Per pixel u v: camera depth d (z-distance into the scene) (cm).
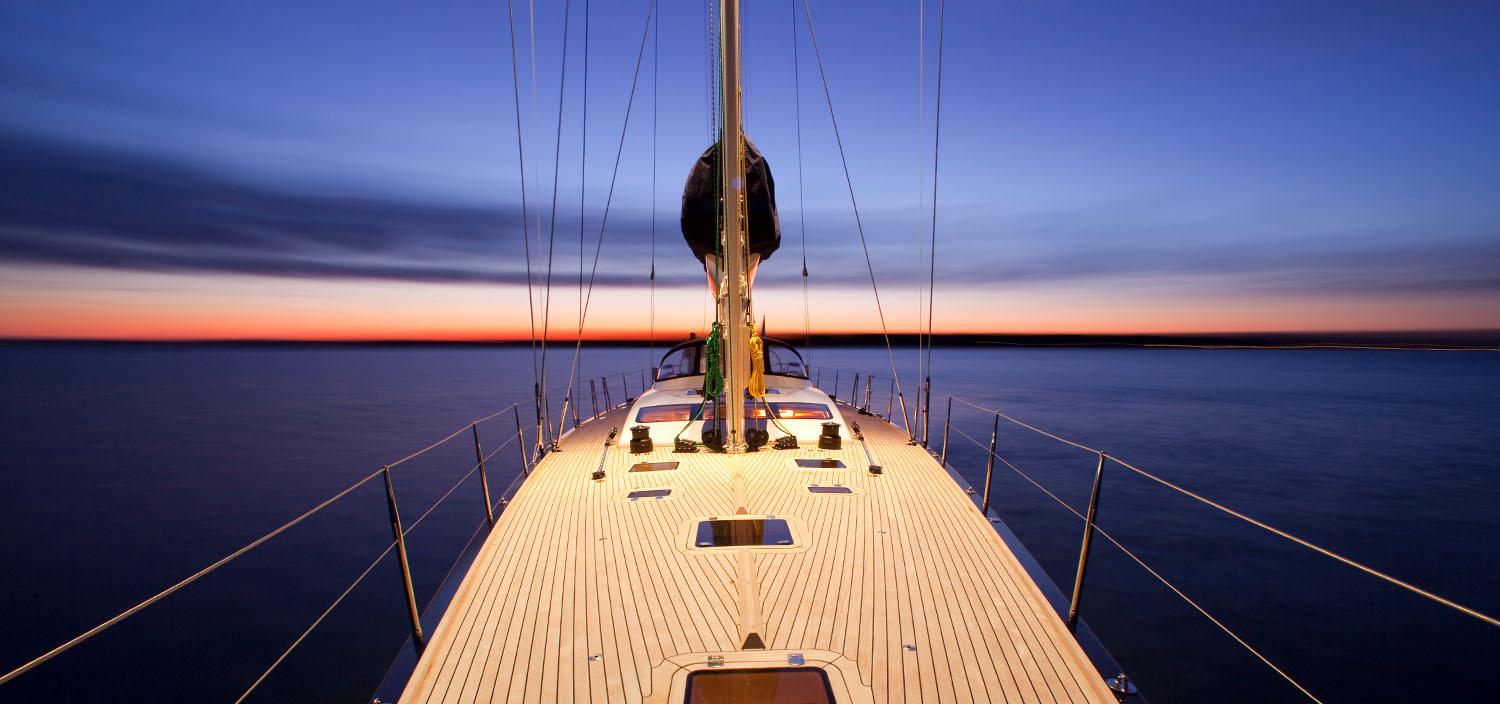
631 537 509
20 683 977
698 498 599
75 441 3512
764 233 714
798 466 705
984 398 4841
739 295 654
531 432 3375
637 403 929
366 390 6769
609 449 797
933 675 330
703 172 703
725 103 600
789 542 495
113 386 7831
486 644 362
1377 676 909
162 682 963
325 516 1794
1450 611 1121
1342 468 2406
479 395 6000
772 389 992
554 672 337
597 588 426
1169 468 2322
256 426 3972
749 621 381
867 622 379
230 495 2217
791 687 321
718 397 800
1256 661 934
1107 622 1045
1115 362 12250
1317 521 1706
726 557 470
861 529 521
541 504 588
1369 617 1090
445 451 2834
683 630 374
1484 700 860
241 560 1455
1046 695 316
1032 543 1431
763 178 696
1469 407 4759
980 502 620
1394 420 3938
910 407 3956
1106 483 2025
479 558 473
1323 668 925
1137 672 904
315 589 1284
